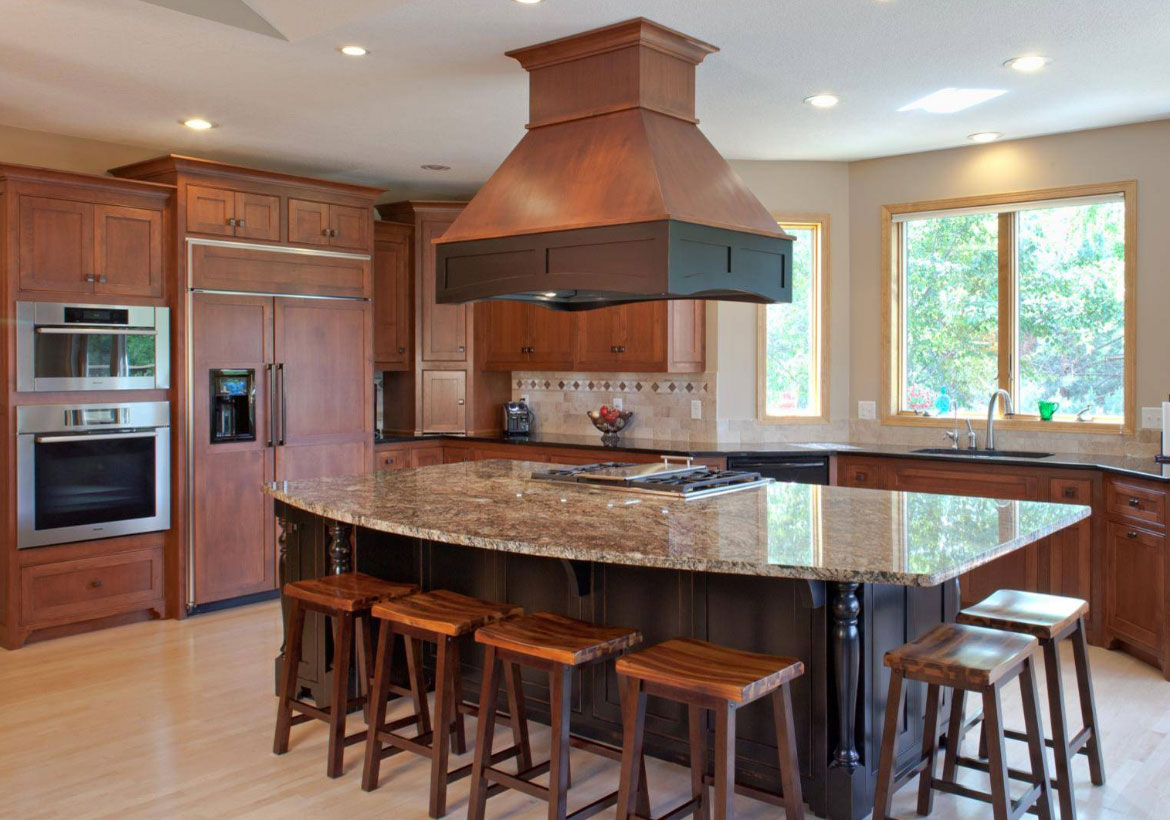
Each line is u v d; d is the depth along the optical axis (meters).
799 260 6.11
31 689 4.16
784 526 2.98
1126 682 4.20
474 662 3.75
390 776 3.28
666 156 3.55
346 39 3.75
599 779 3.22
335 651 3.26
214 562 5.38
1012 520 3.10
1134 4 3.39
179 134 5.27
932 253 5.86
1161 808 3.01
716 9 3.44
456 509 3.28
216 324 5.32
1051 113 4.86
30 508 4.76
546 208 3.60
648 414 6.45
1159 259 5.04
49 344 4.78
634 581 3.22
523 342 6.75
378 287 6.65
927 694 3.01
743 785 2.73
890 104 4.68
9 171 4.61
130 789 3.18
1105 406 5.31
